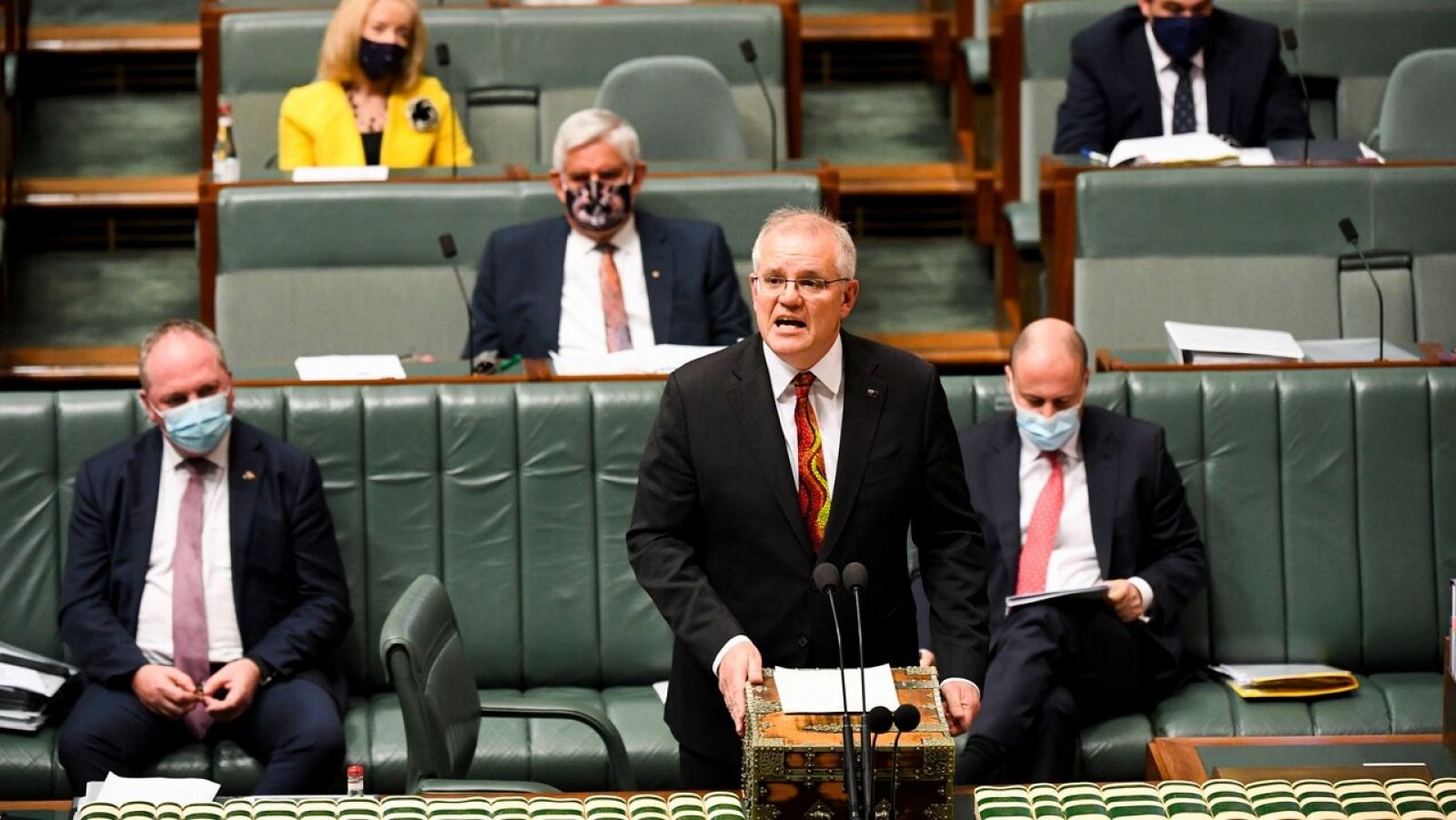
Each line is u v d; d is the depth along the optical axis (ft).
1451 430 44.24
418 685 32.22
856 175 69.62
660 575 29.71
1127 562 41.88
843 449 29.96
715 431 30.12
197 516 40.29
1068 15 62.08
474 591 43.21
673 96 59.82
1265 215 52.90
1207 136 55.47
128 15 73.05
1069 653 40.57
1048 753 39.55
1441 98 59.52
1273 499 44.16
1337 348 47.80
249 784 38.99
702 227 52.70
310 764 38.34
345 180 55.31
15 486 42.37
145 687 38.65
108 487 40.47
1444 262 52.75
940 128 72.84
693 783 30.91
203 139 63.93
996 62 64.34
